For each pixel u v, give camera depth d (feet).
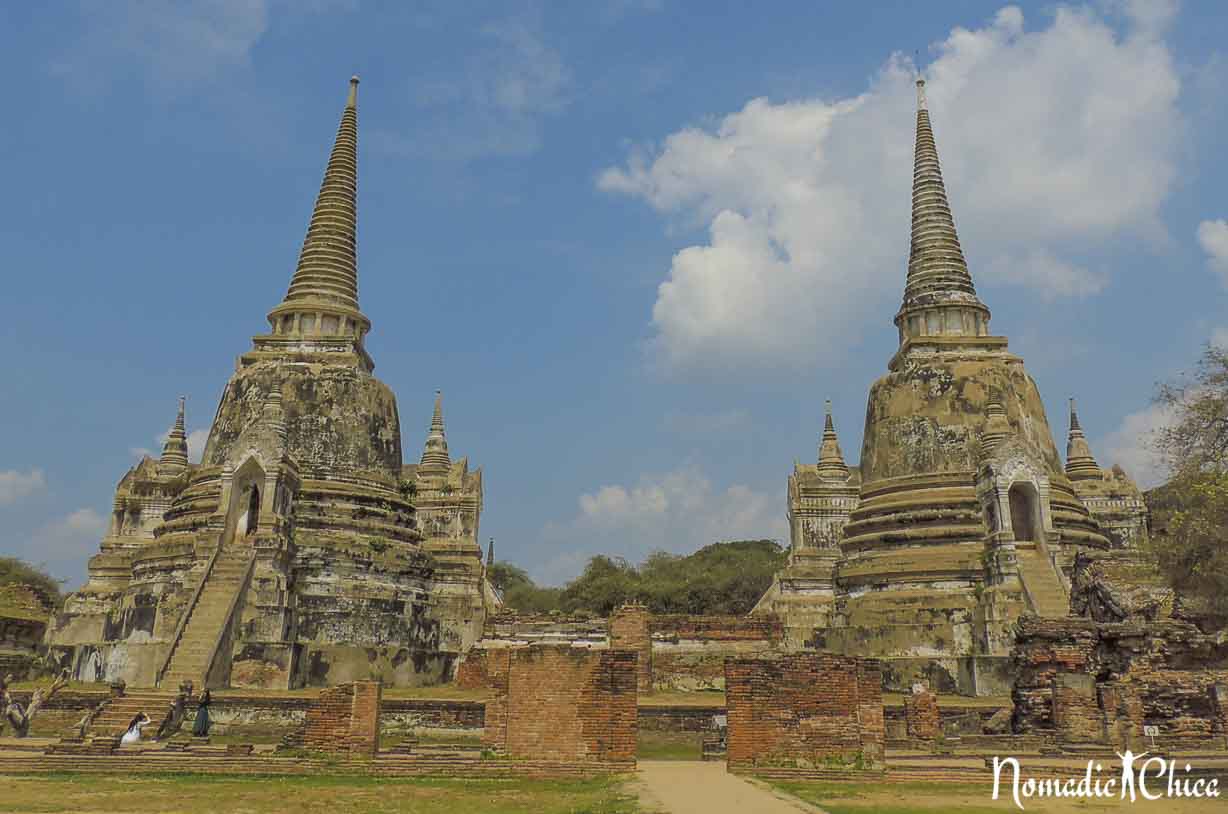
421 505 196.75
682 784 60.39
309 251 165.48
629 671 69.05
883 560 135.85
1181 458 76.48
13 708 94.79
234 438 145.07
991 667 115.44
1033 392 147.13
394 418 156.97
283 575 122.83
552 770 67.26
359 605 132.16
